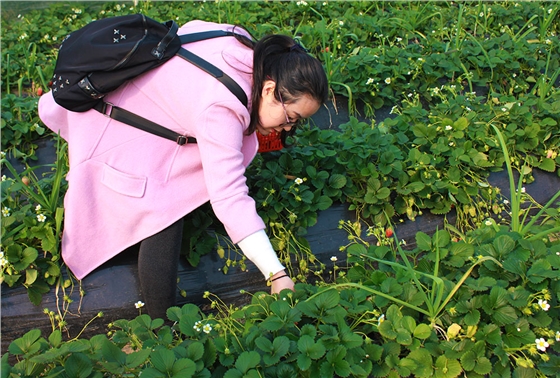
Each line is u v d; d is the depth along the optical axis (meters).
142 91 2.33
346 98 3.84
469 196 3.17
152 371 1.86
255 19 4.54
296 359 2.00
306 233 2.93
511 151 3.46
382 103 3.80
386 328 2.11
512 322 2.12
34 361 1.79
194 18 4.55
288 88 2.16
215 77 2.20
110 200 2.37
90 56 2.21
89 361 1.88
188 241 2.71
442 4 5.16
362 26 4.45
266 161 3.06
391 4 4.97
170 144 2.37
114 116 2.36
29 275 2.49
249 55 2.28
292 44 2.24
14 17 4.73
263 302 2.24
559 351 2.19
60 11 4.80
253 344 2.04
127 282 2.61
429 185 3.04
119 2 4.91
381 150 3.12
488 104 3.80
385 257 2.56
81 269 2.48
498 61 4.04
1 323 2.48
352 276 2.51
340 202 3.09
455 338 2.15
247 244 2.17
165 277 2.39
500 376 2.09
